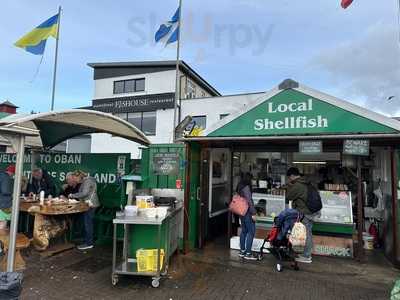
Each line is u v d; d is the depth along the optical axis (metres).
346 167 7.96
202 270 5.54
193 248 6.91
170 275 5.26
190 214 6.79
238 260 6.16
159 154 6.91
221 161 8.90
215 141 6.82
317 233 6.77
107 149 21.58
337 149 6.94
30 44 10.16
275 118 6.44
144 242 5.21
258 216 7.09
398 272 5.64
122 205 6.89
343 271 5.66
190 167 6.76
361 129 5.89
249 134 6.57
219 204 8.67
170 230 5.68
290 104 6.37
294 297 4.46
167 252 5.35
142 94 20.75
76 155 8.15
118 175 7.66
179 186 6.74
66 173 8.24
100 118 6.23
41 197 6.46
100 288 4.65
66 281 4.89
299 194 6.14
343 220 6.69
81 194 6.67
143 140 7.50
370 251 7.11
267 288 4.78
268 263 6.03
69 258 6.05
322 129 6.11
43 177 7.83
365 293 4.66
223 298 4.39
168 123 19.97
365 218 7.87
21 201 6.72
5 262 5.35
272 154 8.73
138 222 4.61
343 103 6.03
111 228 7.41
